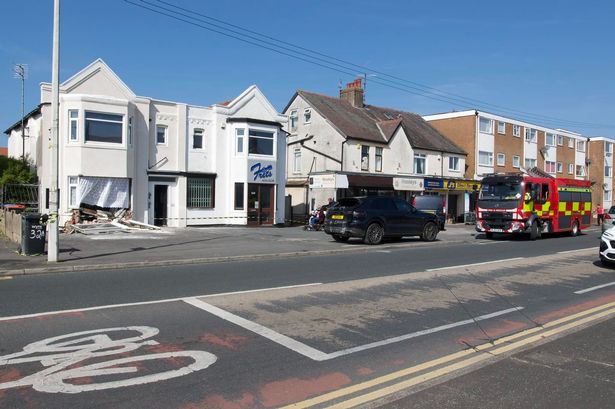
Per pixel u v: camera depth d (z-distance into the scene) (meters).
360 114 37.84
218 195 26.75
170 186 25.36
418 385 4.91
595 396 4.69
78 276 10.77
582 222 26.48
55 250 12.28
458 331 6.89
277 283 10.14
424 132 40.97
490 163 43.91
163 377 4.97
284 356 5.68
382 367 5.42
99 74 22.81
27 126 29.88
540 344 6.32
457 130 43.22
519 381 5.05
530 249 18.03
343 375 5.16
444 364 5.55
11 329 6.48
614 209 28.19
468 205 40.34
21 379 4.84
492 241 21.69
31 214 13.65
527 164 48.69
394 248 17.70
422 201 30.09
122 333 6.39
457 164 41.06
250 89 27.80
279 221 28.67
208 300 8.38
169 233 21.27
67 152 22.02
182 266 12.54
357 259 14.30
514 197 21.97
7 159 26.66
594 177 60.78
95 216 22.27
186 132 25.73
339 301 8.55
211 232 22.33
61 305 7.85
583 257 15.50
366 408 4.38
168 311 7.58
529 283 10.70
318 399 4.55
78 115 21.97
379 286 9.99
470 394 4.70
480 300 8.88
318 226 24.64
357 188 32.91
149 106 24.48
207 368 5.25
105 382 4.81
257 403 4.44
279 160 28.83
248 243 17.83
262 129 27.59
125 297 8.53
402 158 35.97
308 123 35.22
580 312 8.11
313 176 30.16
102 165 22.48
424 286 10.09
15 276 10.70
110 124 22.77
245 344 6.08
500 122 45.12
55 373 5.01
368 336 6.55
